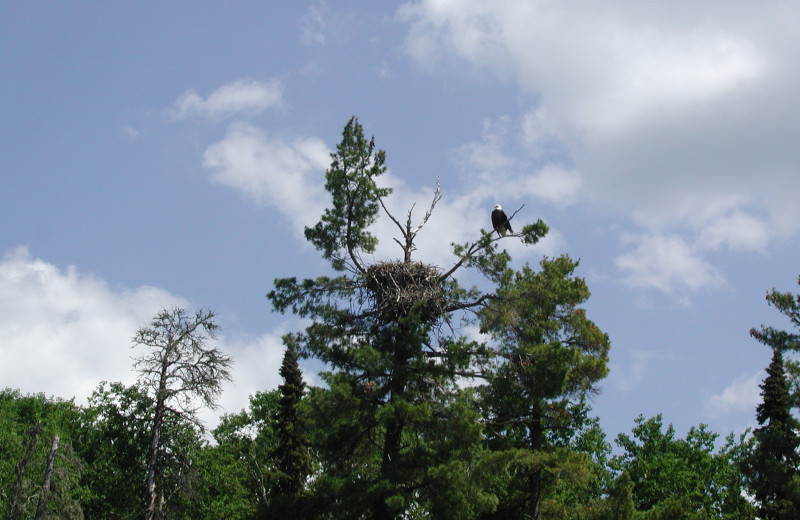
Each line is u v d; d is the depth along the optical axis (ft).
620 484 77.20
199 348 91.66
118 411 97.40
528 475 80.94
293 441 104.63
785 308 87.20
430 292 74.08
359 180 78.23
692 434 134.31
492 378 73.77
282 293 76.38
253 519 69.56
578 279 91.61
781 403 109.91
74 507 81.35
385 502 64.03
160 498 89.35
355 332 75.15
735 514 121.90
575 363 81.76
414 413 66.28
